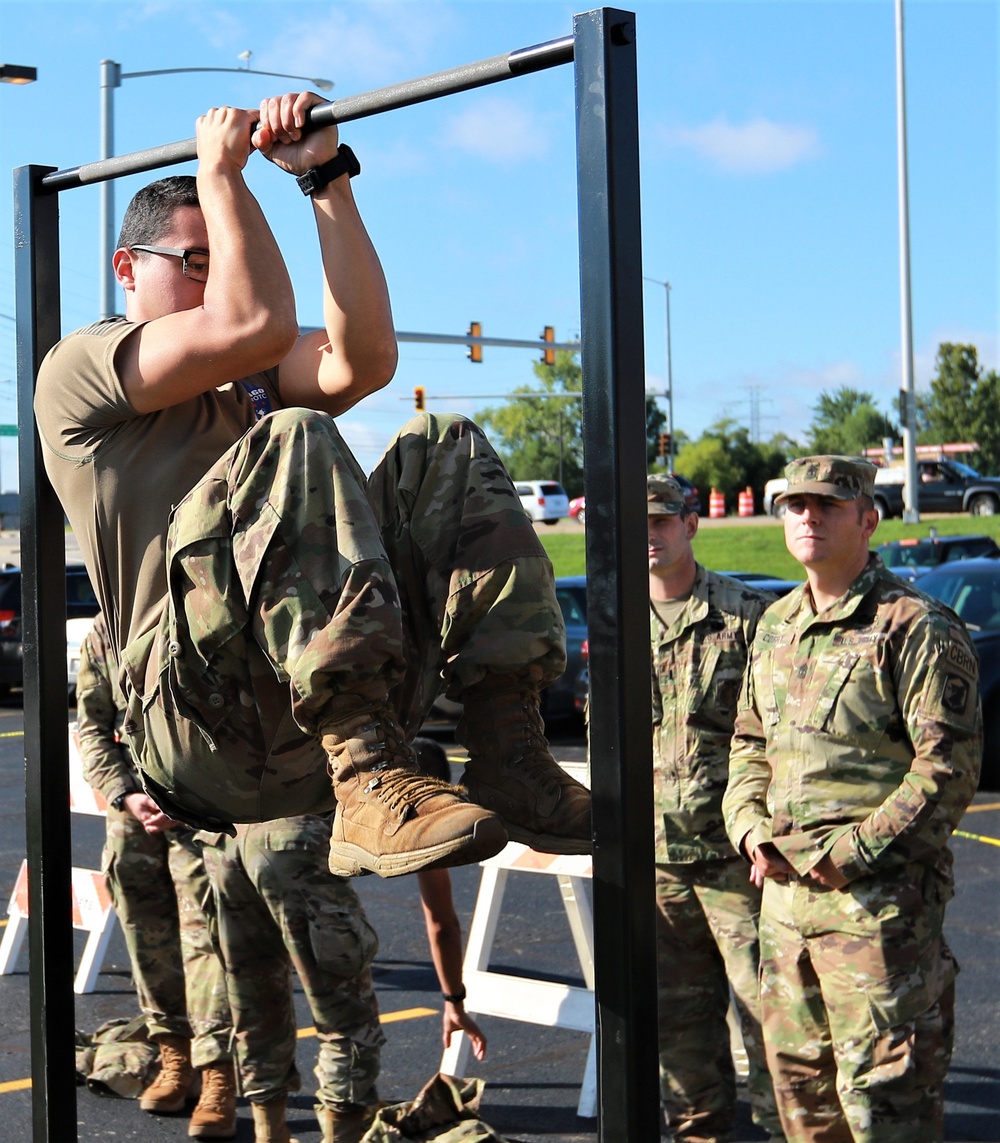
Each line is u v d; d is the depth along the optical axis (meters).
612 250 1.48
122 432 2.07
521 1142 3.99
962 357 59.75
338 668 1.70
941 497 36.97
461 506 1.93
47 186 2.28
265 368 1.97
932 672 3.00
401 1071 4.56
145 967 4.28
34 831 2.27
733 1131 3.66
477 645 1.89
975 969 5.48
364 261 2.14
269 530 1.77
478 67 1.66
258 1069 3.59
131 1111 4.30
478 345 25.59
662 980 3.64
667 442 56.12
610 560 1.49
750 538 38.09
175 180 2.24
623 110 1.50
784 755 3.17
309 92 1.98
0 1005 5.44
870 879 2.97
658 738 3.71
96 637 4.40
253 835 3.42
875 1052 2.91
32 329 2.29
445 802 1.66
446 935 3.78
